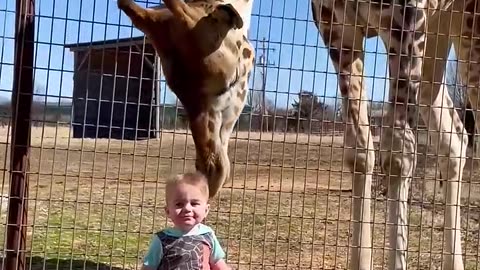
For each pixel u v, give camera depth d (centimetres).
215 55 246
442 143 390
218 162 250
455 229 371
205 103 248
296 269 386
